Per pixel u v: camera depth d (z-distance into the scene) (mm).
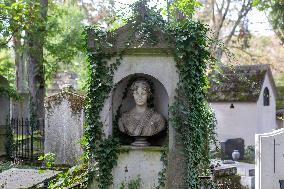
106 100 9414
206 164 11008
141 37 9141
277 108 32344
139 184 9344
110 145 9438
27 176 9484
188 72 9133
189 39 9047
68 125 16328
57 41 24312
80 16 26000
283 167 12961
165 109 9836
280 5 28891
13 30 12969
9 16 12203
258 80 27219
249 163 21281
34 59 23859
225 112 27438
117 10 9570
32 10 12492
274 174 12930
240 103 27047
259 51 46031
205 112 10734
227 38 32125
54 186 8914
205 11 32031
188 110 9156
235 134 27141
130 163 9398
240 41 35000
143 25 9148
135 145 9484
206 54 9555
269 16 30703
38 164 16422
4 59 28719
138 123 9539
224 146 22828
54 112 16672
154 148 9305
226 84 27672
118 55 9289
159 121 9492
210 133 12336
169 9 10508
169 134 9242
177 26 9219
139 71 9250
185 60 9125
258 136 13008
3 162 17094
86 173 9500
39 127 21078
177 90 9148
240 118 27016
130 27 9211
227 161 18766
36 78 23891
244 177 15609
